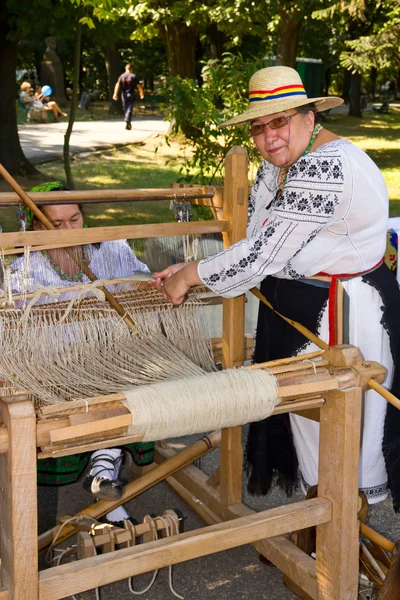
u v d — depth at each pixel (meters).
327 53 23.95
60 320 1.90
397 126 19.53
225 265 1.91
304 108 1.88
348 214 1.87
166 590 2.13
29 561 1.55
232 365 2.18
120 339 2.08
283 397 1.72
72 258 2.04
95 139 13.55
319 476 1.89
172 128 5.78
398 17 12.77
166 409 1.59
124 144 12.88
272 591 2.13
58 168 10.25
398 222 3.05
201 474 2.57
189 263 1.99
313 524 1.85
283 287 2.05
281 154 1.90
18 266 2.12
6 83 8.91
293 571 2.02
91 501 2.64
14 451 1.47
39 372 1.86
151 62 28.14
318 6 10.66
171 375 1.92
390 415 2.06
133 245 2.30
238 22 10.01
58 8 6.93
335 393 1.79
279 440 2.21
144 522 2.07
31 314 1.94
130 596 2.11
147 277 2.05
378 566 2.00
